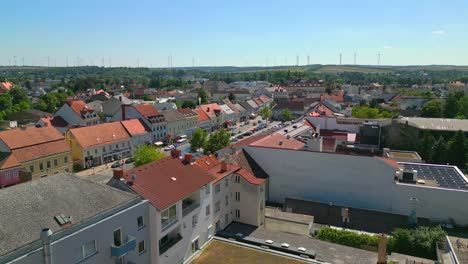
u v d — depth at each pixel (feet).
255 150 208.33
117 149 318.86
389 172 183.73
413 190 180.04
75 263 88.58
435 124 309.22
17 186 92.99
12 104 569.23
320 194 198.29
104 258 97.14
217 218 153.69
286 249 139.13
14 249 75.36
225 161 172.45
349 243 152.15
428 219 176.04
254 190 160.97
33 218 85.10
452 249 114.93
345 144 297.74
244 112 593.42
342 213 179.01
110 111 510.99
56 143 264.11
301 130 281.74
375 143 297.94
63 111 390.63
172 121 402.11
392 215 178.19
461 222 172.55
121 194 107.45
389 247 147.13
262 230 159.02
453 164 271.69
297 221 164.45
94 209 96.53
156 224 111.86
